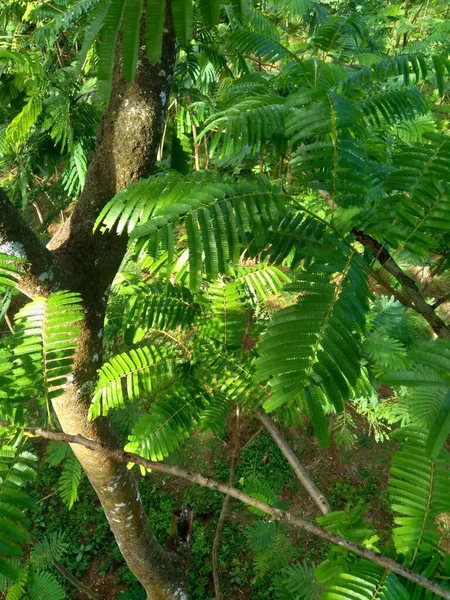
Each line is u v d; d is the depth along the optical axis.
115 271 2.15
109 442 2.36
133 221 0.88
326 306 0.76
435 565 0.93
